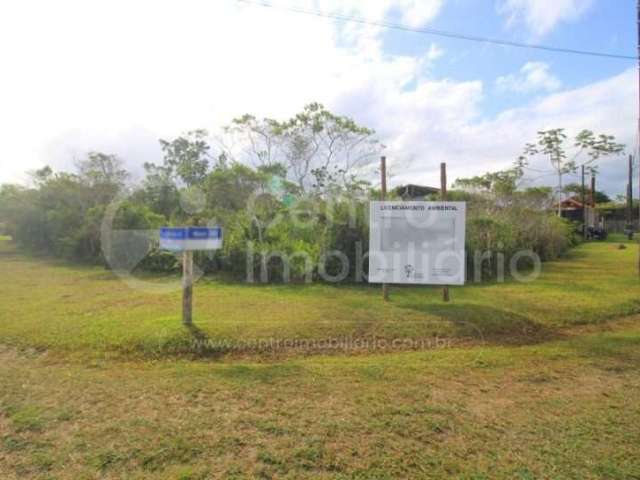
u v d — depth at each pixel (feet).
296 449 9.27
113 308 22.40
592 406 11.72
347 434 9.95
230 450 9.23
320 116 64.39
